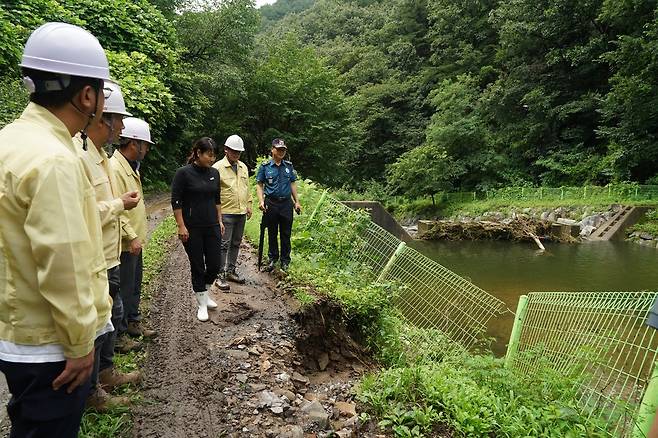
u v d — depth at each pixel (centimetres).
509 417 348
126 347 386
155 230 916
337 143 2677
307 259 719
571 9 2692
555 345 484
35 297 162
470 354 584
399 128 3959
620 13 2350
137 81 1041
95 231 194
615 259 1573
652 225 1938
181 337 424
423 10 4847
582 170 2641
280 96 2512
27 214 156
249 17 2402
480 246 1981
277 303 522
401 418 333
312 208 953
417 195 3164
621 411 366
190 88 1730
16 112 641
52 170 158
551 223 2056
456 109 3253
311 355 466
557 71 2997
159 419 301
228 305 508
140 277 421
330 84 2686
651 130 2358
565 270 1409
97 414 288
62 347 167
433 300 718
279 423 311
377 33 5309
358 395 372
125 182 379
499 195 2870
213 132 2464
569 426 347
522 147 3108
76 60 174
